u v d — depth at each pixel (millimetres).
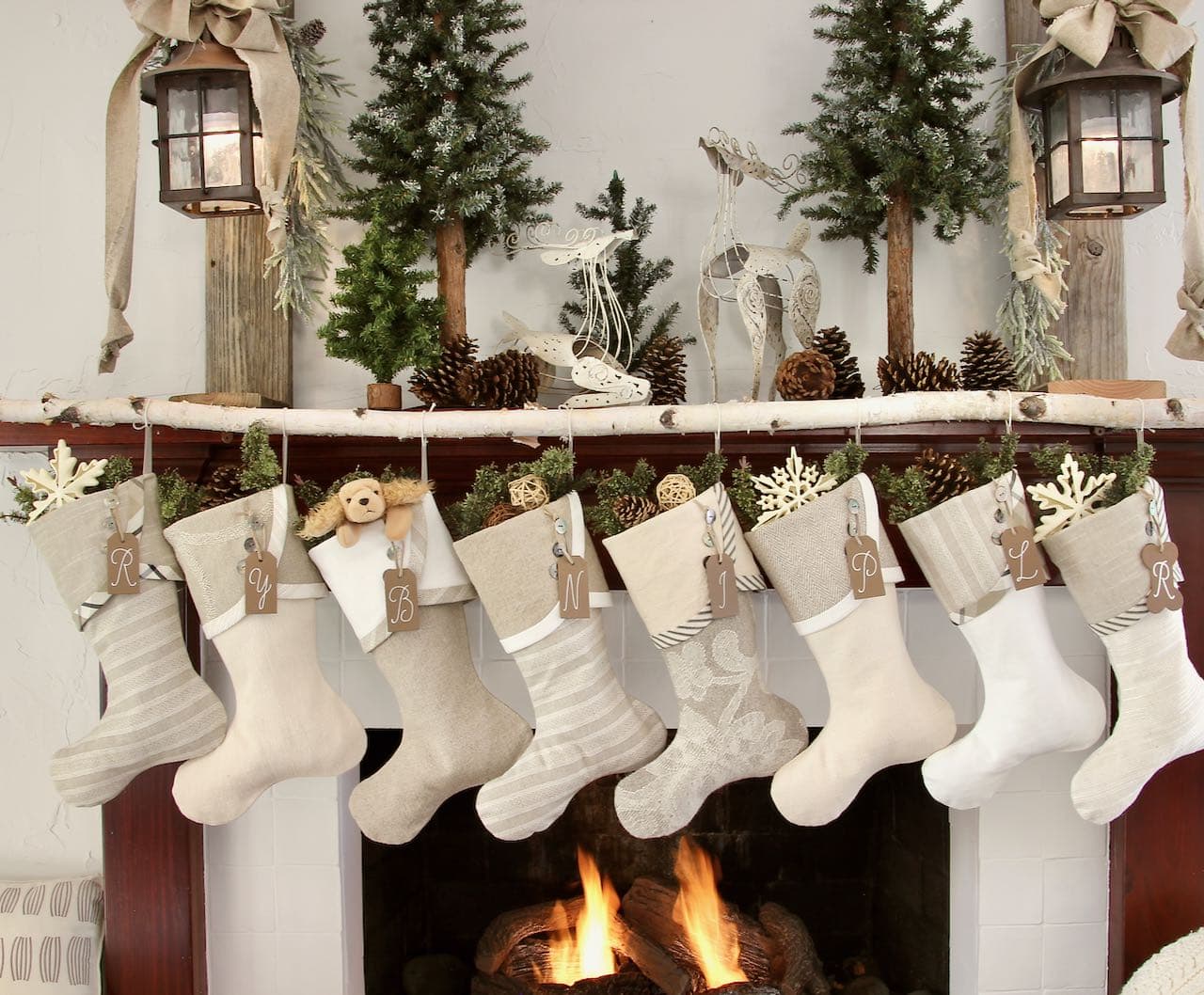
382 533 1431
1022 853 1736
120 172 1485
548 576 1413
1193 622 1647
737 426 1455
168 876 1684
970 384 1576
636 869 2094
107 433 1523
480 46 1606
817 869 2117
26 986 1626
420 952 2105
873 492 1423
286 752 1424
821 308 1777
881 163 1553
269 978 1743
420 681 1451
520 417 1455
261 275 1713
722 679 1426
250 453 1434
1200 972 1495
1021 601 1420
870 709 1422
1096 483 1440
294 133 1438
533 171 1782
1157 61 1385
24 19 1758
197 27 1403
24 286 1756
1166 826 1684
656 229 1781
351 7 1770
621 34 1783
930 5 1760
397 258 1506
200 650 1685
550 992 1797
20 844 1757
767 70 1785
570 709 1427
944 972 1851
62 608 1760
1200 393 1777
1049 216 1522
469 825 2107
